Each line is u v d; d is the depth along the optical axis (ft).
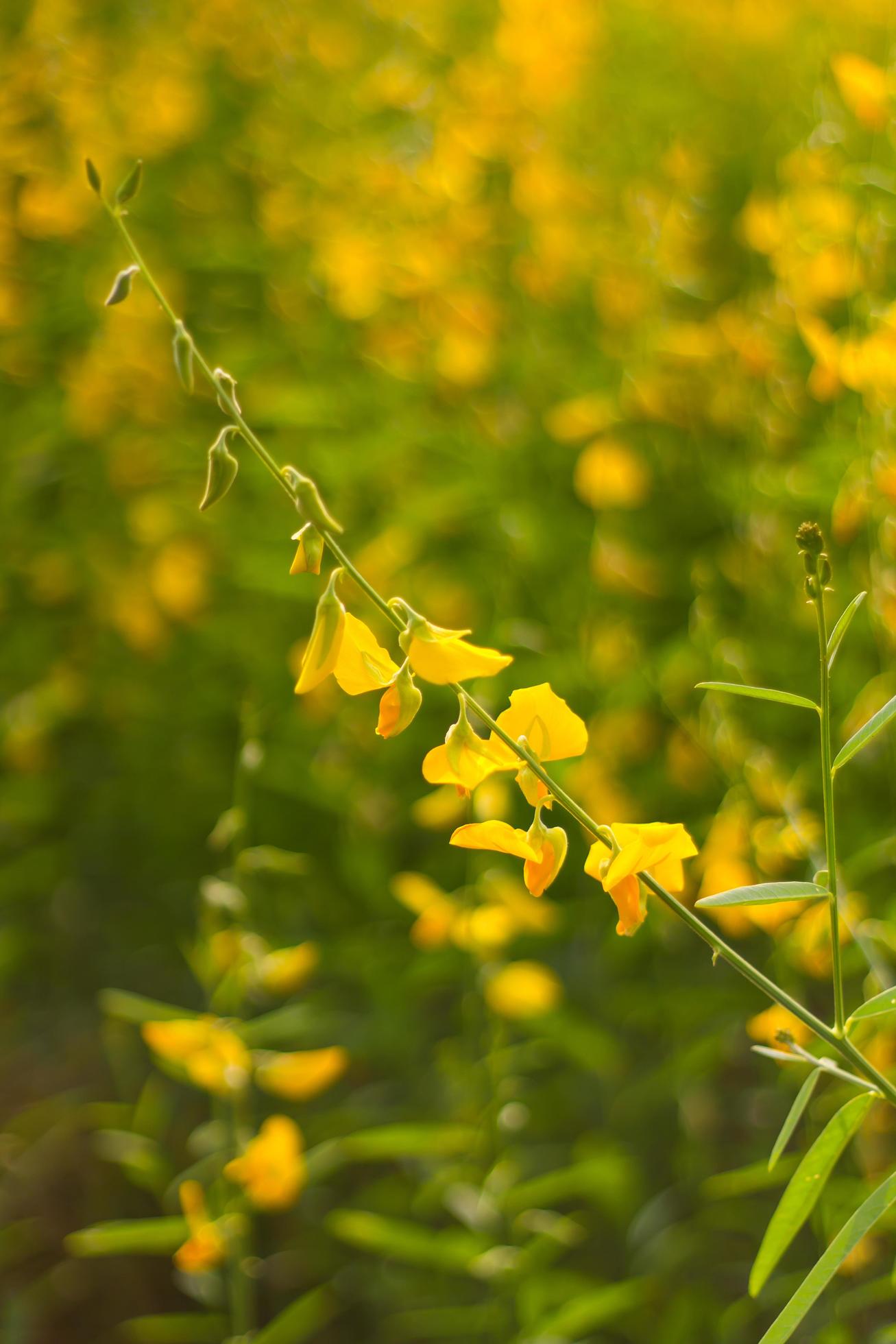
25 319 8.41
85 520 8.20
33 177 8.75
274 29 9.13
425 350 7.14
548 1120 5.76
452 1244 4.84
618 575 6.22
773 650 5.67
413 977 5.63
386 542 6.46
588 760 5.74
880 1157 4.84
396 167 7.73
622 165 7.81
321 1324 5.84
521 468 6.77
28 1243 6.39
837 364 4.78
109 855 7.74
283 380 7.72
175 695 7.60
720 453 6.72
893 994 4.00
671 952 5.77
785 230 5.41
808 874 4.98
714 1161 5.62
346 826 6.70
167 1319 4.88
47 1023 7.32
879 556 4.82
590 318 7.38
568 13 7.70
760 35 8.38
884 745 5.16
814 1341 5.05
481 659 3.97
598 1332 5.48
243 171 8.93
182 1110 6.63
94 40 9.53
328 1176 6.15
